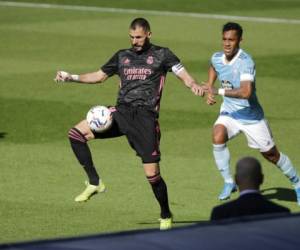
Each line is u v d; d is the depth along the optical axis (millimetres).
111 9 103750
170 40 84125
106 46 80812
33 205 38406
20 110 57469
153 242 17906
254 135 38469
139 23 34531
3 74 68375
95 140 50312
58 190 40750
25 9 103250
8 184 41625
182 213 37531
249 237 18047
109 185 41656
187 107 58844
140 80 34562
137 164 45469
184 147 49188
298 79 68000
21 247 17906
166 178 42969
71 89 63531
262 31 90062
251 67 37125
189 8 105188
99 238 18281
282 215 19484
